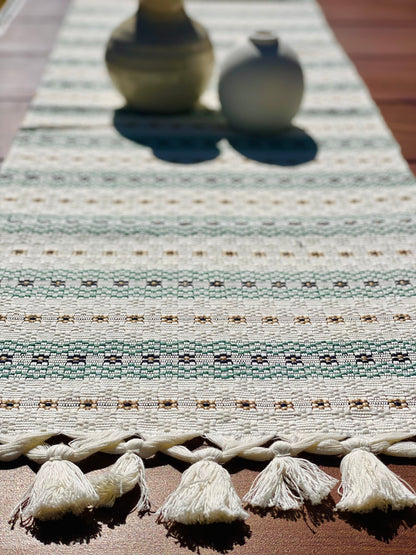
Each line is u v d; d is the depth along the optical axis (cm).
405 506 69
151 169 126
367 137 139
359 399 80
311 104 151
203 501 66
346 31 195
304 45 180
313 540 66
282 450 73
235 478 72
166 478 72
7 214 111
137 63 138
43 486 67
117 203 116
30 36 184
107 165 127
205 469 69
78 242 105
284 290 97
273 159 131
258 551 65
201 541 65
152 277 98
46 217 111
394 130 143
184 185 122
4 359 83
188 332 89
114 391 80
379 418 78
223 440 74
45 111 144
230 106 136
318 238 108
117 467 70
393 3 218
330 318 92
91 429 75
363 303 95
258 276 99
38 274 98
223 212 114
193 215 113
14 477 71
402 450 74
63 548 64
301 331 89
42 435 73
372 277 100
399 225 112
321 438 74
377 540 66
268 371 83
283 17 199
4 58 170
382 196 119
